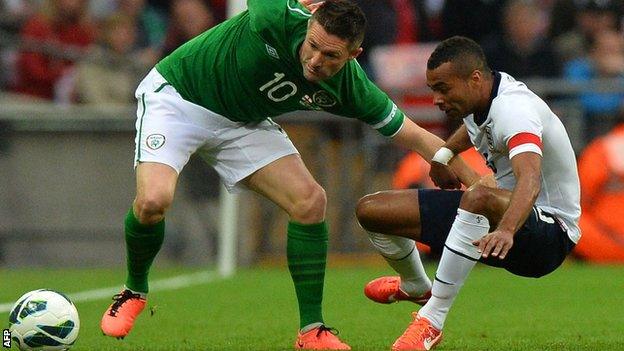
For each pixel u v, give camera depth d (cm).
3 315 2731
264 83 2009
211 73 2055
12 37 4819
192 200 4262
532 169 1786
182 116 2078
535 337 2277
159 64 2141
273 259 4225
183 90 2081
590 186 4059
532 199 1759
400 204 1991
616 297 3112
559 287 3394
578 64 4600
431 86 1919
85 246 4300
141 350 2055
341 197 4169
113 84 4691
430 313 1914
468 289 3378
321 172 4175
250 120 2098
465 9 4728
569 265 4094
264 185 2098
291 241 2047
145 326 2534
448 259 1889
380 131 2122
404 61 4278
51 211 4303
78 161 4297
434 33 4766
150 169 2047
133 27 4894
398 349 1886
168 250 4269
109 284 3572
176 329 2477
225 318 2694
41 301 1891
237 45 2025
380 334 2352
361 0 4675
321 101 2028
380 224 2008
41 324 1872
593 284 3456
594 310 2822
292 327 2509
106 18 4875
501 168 1972
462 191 1988
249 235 4231
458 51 1889
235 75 2031
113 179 4284
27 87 4734
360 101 2050
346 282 3575
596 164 4047
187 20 4794
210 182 4253
